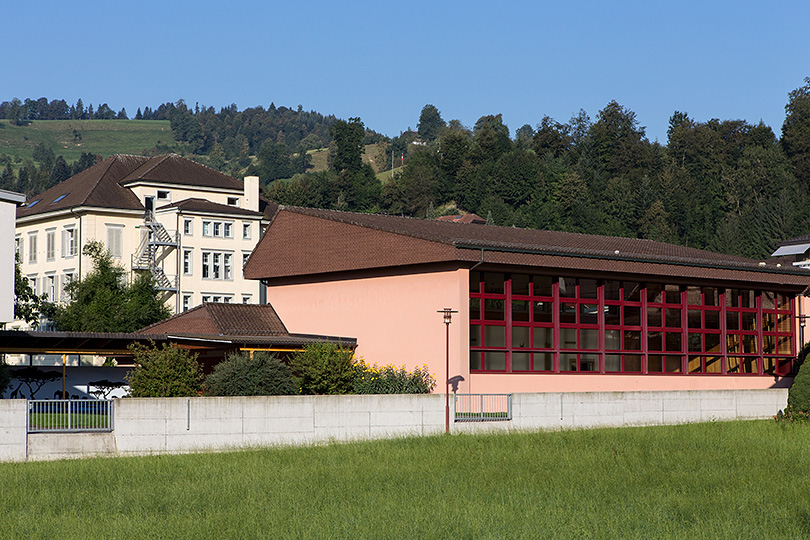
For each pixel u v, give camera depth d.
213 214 80.81
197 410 28.17
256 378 34.25
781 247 68.12
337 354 37.53
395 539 16.48
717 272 48.03
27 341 42.34
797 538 16.75
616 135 168.00
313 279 47.53
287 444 29.28
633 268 44.78
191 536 16.73
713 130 160.25
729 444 29.20
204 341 41.88
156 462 25.03
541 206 155.62
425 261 41.03
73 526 17.52
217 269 81.19
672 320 47.34
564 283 43.75
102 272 67.12
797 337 52.50
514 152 169.25
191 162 88.00
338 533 16.89
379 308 43.88
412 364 42.00
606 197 148.88
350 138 185.25
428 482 22.23
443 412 32.34
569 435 31.11
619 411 35.59
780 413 37.41
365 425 30.94
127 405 27.19
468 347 40.31
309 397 30.05
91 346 44.00
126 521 17.89
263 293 83.00
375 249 43.69
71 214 79.81
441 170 177.00
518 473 23.48
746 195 141.12
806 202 134.50
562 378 43.25
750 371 50.38
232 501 19.98
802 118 146.75
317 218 47.16
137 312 64.62
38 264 82.50
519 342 42.16
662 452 27.36
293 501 19.88
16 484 21.64
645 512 18.86
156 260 79.06
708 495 20.80
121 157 87.25
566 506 19.38
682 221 142.38
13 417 25.53
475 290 41.25
